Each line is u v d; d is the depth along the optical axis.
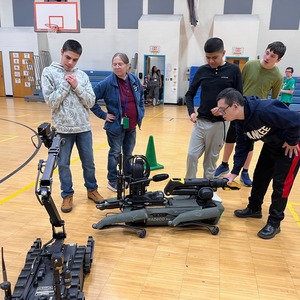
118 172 2.28
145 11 10.42
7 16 11.35
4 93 12.12
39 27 9.07
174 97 10.52
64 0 10.49
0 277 1.70
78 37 11.16
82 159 2.55
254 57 9.52
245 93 2.91
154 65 11.02
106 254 1.94
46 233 2.19
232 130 3.18
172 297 1.57
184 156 4.24
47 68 2.28
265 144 2.20
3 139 5.05
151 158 3.61
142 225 2.31
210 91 2.39
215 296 1.59
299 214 2.58
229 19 9.48
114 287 1.64
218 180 2.26
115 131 2.76
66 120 2.32
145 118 7.61
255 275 1.77
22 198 2.78
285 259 1.93
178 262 1.87
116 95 2.70
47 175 1.36
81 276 1.57
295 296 1.61
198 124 2.52
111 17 10.73
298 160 2.03
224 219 2.46
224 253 1.98
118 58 2.61
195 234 2.22
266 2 9.52
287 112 1.82
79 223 2.34
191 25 10.16
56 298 1.19
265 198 2.87
